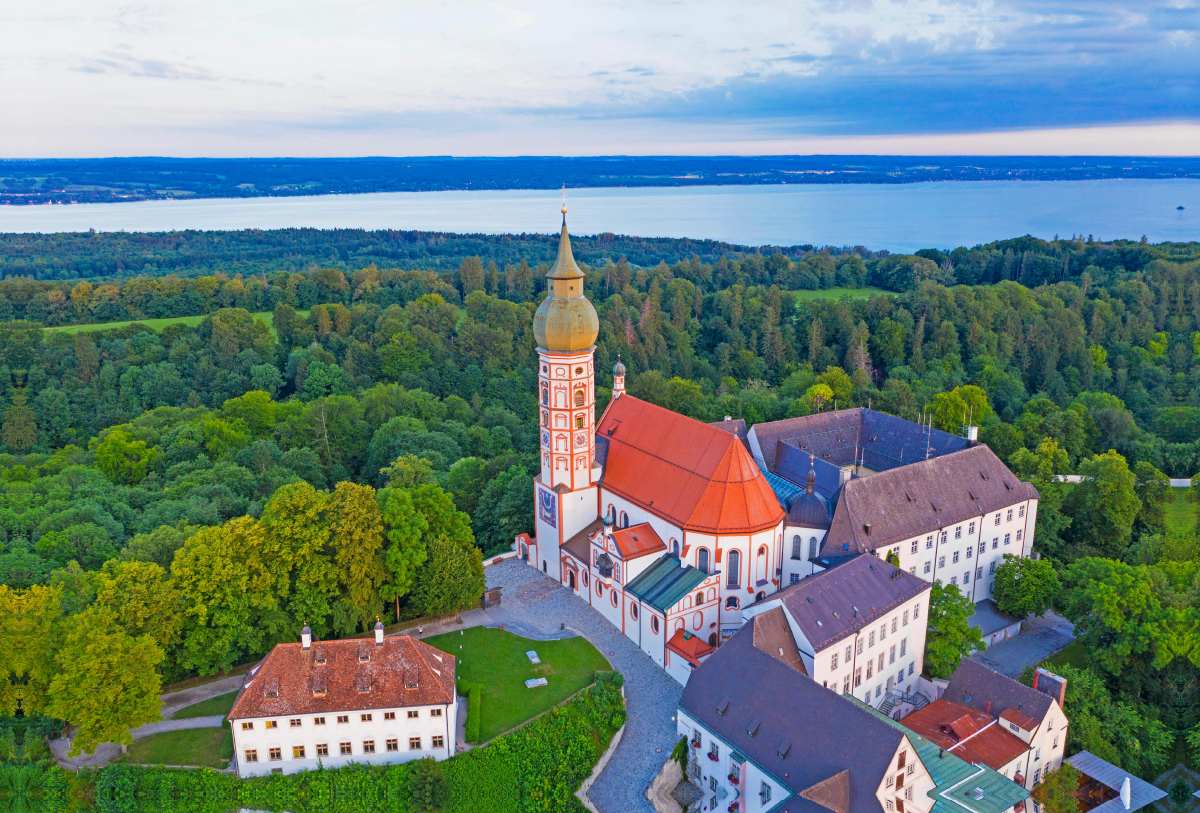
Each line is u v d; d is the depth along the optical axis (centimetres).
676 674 8675
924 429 12119
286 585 8631
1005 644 9938
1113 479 11569
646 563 9450
